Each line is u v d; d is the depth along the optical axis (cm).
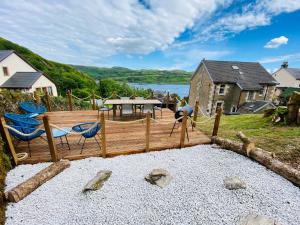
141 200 249
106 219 217
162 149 392
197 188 271
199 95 1969
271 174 299
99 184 268
